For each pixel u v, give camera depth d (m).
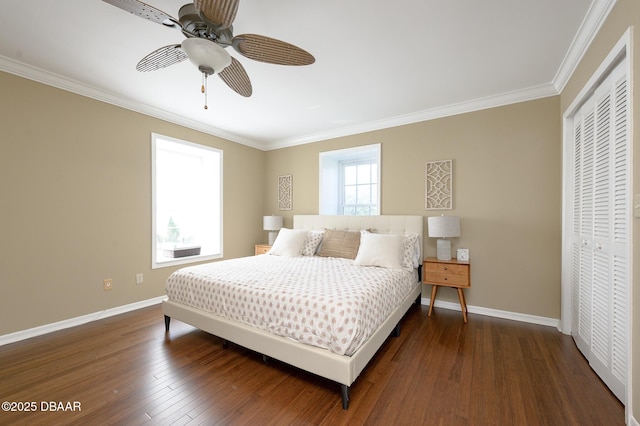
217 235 4.37
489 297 3.14
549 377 1.91
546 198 2.87
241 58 2.34
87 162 2.93
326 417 1.54
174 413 1.56
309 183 4.62
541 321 2.88
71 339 2.50
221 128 4.25
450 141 3.38
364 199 4.80
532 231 2.94
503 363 2.09
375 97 3.11
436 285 3.12
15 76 2.47
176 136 3.77
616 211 1.69
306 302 1.81
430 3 1.72
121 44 2.17
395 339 2.51
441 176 3.43
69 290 2.79
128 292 3.26
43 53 2.29
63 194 2.76
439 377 1.91
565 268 2.61
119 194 3.19
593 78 1.91
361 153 4.36
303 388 1.80
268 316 1.95
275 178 5.03
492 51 2.24
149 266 3.47
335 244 3.63
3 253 2.41
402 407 1.62
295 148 4.79
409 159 3.66
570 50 2.21
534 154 2.93
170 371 1.99
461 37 2.06
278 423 1.49
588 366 2.04
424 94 3.03
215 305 2.28
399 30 1.98
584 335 2.19
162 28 1.97
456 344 2.41
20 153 2.50
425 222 3.54
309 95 3.06
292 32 2.01
